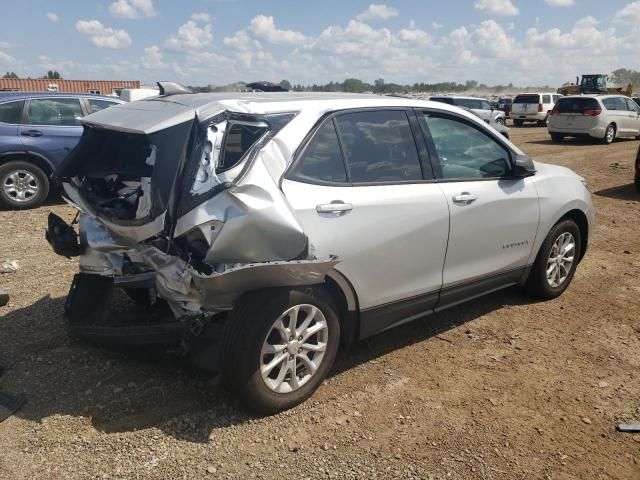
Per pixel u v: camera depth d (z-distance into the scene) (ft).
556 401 11.80
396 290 12.62
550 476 9.56
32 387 11.68
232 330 10.25
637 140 70.79
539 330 15.20
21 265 19.62
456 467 9.71
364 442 10.31
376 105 12.67
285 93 12.76
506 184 14.99
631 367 13.29
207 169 9.82
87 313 11.89
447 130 13.98
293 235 10.07
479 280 14.67
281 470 9.52
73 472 9.27
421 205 12.64
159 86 13.14
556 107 67.46
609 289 18.43
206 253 9.71
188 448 9.96
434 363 13.29
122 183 11.74
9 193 29.25
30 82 124.57
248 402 10.56
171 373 12.37
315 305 11.07
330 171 11.41
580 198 17.08
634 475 9.66
